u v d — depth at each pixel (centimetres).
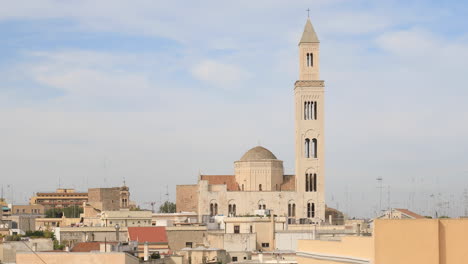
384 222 6156
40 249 16050
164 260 15388
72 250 15425
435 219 6112
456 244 6094
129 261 12588
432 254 6084
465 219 6116
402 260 6106
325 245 7175
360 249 6506
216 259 16975
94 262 12331
